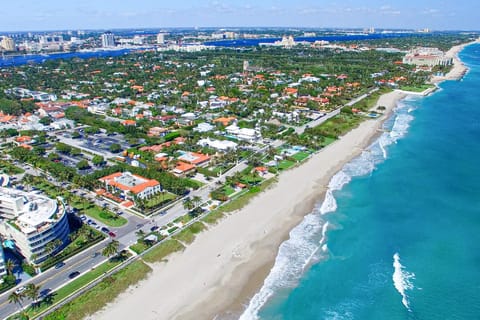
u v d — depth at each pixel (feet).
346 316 291.38
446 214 437.99
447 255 362.12
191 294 312.71
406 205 460.96
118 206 463.83
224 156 594.65
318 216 437.99
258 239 391.04
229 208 449.48
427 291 315.37
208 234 397.80
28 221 357.00
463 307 297.33
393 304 301.43
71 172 537.65
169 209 451.12
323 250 373.40
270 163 591.37
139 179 504.02
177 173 542.98
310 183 524.93
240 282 327.88
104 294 306.96
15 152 630.74
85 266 343.87
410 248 374.84
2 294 308.19
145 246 372.58
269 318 290.15
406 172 560.20
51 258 347.97
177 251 367.25
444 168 573.33
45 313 286.87
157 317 287.69
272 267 347.77
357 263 352.90
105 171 537.24
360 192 497.46
